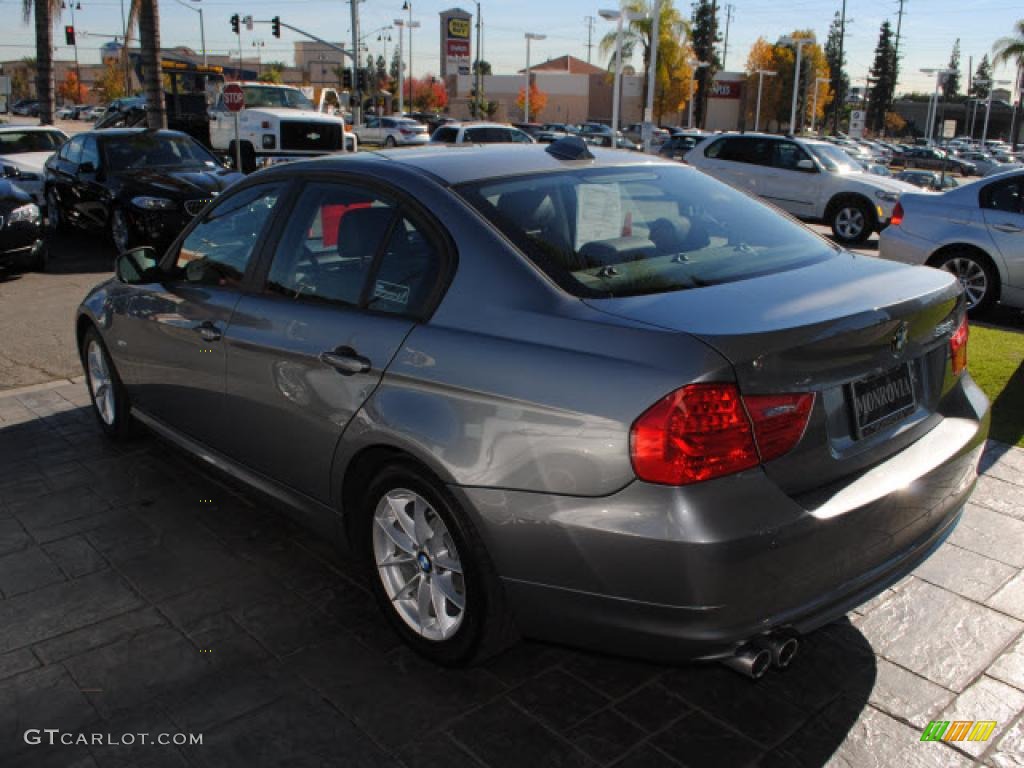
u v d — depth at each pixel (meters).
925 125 111.56
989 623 3.23
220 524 4.09
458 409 2.65
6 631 3.24
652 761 2.58
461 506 2.66
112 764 2.57
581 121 94.25
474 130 25.67
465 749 2.63
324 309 3.21
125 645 3.15
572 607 2.50
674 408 2.24
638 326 2.42
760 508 2.30
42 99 23.84
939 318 2.83
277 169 3.73
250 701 2.85
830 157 15.56
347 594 3.49
